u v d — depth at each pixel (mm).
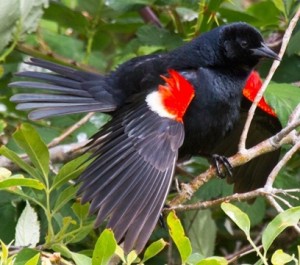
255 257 12234
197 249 11602
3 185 8898
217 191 11844
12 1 11898
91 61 14195
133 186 9430
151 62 11414
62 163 11773
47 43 14109
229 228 12594
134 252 8617
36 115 10750
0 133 11859
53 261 8969
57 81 11367
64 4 14055
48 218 9469
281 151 12477
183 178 12516
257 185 11938
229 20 13414
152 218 9117
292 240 12102
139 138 10031
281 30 13430
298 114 10352
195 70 11422
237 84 11461
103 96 11250
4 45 12125
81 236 9531
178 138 10188
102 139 10125
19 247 9484
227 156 12164
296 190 9523
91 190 9195
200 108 11078
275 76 13102
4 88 13336
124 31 14016
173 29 13836
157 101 10469
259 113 11891
